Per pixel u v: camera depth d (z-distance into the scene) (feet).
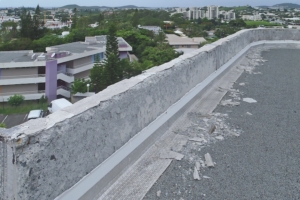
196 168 9.59
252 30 32.09
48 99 76.64
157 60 113.39
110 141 8.37
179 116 13.41
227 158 10.28
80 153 7.14
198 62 15.72
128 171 9.20
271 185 8.86
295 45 34.81
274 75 21.65
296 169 9.70
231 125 12.93
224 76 20.97
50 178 6.25
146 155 10.23
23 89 75.51
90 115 7.43
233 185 8.82
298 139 11.76
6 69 71.87
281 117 13.92
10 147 5.49
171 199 8.14
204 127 12.62
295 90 18.10
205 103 15.55
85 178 7.37
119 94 8.77
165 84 11.85
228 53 22.36
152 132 10.89
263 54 29.91
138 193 8.29
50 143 6.15
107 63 78.23
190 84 14.76
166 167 9.58
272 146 11.19
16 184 5.54
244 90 17.98
